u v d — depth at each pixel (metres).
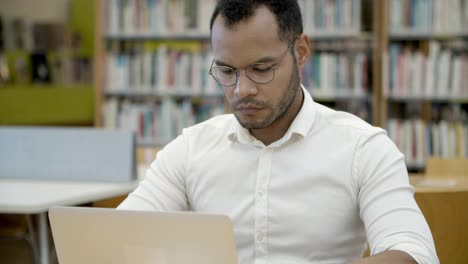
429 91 4.98
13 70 6.35
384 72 4.98
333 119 1.61
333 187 1.55
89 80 7.29
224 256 1.21
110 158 3.10
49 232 4.46
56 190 2.81
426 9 4.96
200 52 5.38
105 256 1.30
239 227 1.62
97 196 2.73
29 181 3.13
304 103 1.60
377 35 5.03
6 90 6.14
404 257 1.31
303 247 1.56
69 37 6.99
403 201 1.44
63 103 6.86
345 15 5.10
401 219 1.41
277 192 1.59
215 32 1.46
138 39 5.63
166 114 5.45
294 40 1.48
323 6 5.12
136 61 5.47
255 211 1.60
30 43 6.54
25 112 6.36
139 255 1.27
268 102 1.45
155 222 1.24
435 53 4.97
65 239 1.32
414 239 1.37
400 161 1.52
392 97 5.02
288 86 1.48
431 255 1.35
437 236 2.18
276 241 1.58
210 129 1.71
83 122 7.33
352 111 5.26
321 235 1.55
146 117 5.48
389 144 1.54
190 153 1.70
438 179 3.18
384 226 1.42
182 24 5.36
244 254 1.62
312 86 5.17
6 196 2.63
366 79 5.13
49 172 3.19
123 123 5.51
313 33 5.13
